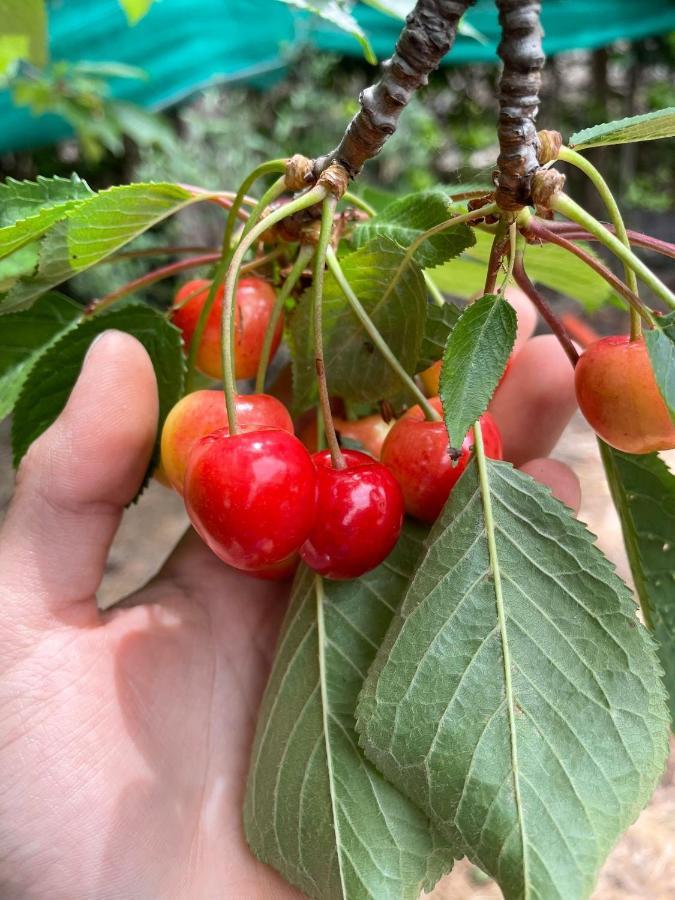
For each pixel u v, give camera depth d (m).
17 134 0.63
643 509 0.15
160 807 0.16
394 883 0.13
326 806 0.13
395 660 0.12
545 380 0.20
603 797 0.11
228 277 0.12
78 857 0.15
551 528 0.13
